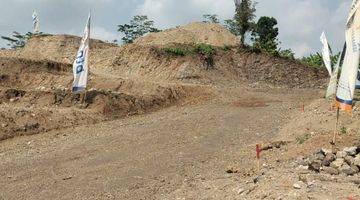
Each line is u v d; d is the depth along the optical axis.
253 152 17.05
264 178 11.90
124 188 13.40
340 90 13.08
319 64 49.84
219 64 46.31
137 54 47.00
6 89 27.08
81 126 23.98
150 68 45.44
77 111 25.42
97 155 17.66
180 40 59.44
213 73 45.00
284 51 50.69
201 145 18.83
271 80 45.53
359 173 11.76
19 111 23.33
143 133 21.61
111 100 27.58
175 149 18.19
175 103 31.97
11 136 21.55
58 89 29.52
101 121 25.39
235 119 24.94
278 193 10.34
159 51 46.66
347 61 12.80
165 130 22.19
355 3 12.59
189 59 45.59
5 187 14.02
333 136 14.99
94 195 12.90
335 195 9.82
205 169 15.09
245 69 46.56
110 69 46.44
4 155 18.59
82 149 18.80
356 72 12.71
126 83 33.81
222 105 30.77
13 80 35.47
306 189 10.28
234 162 15.78
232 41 58.59
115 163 16.30
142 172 15.02
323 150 13.25
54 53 53.81
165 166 15.66
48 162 16.92
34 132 22.38
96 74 38.12
